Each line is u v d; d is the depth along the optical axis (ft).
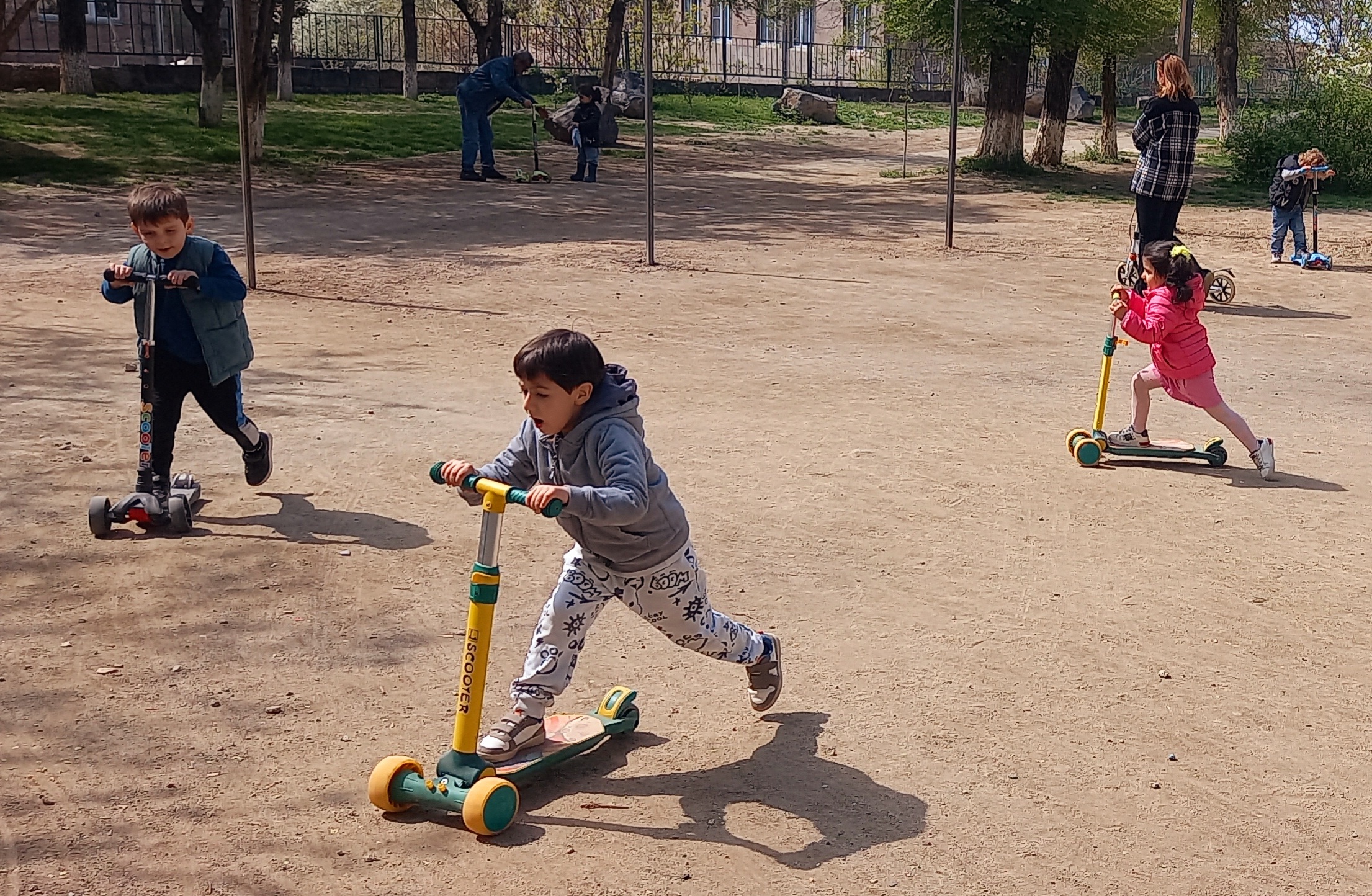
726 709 14.83
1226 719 14.78
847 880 11.57
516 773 12.62
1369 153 81.25
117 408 26.53
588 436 12.34
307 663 15.56
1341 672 16.07
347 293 40.47
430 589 17.88
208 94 80.64
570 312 38.45
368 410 27.04
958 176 83.46
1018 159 87.30
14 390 27.63
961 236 57.00
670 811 12.67
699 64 150.71
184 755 13.38
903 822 12.53
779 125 124.06
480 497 12.24
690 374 31.27
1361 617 17.78
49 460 23.02
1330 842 12.39
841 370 32.04
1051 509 22.08
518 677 15.31
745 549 19.81
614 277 44.50
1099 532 21.03
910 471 23.98
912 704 14.99
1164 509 22.25
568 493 11.48
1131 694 15.34
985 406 28.99
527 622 16.88
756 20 165.99
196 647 15.89
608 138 95.04
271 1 71.41
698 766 13.56
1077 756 13.87
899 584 18.61
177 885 11.18
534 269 45.62
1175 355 23.97
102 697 14.53
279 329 34.96
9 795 12.49
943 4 80.48
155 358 20.04
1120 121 153.58
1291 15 117.60
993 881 11.62
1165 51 109.50
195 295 19.92
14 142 69.10
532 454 12.85
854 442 25.73
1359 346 36.76
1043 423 27.71
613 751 13.85
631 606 13.26
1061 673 15.88
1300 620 17.62
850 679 15.58
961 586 18.60
